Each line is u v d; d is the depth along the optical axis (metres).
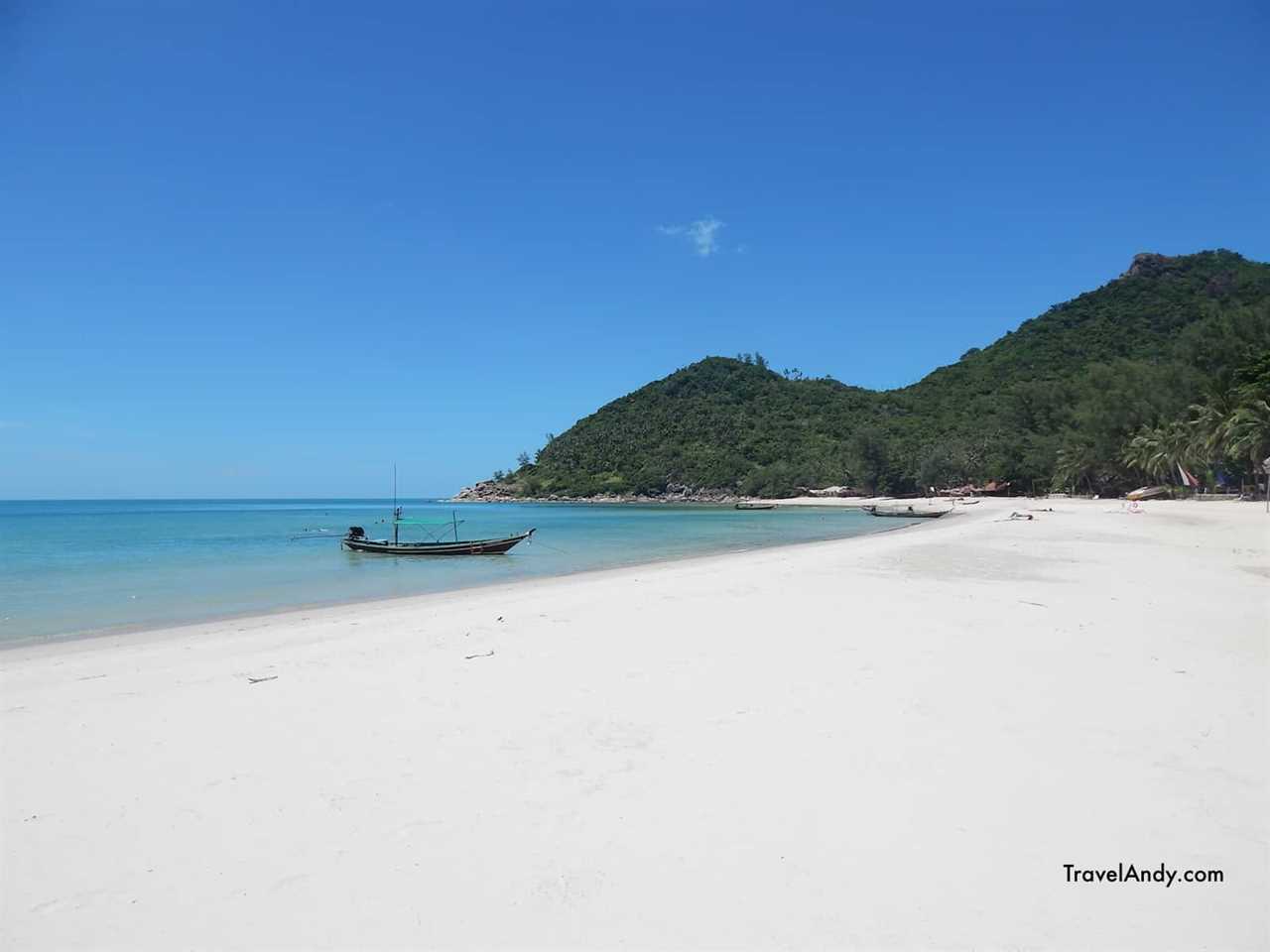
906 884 4.21
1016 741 6.36
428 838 4.85
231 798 5.51
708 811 5.13
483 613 13.90
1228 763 5.86
